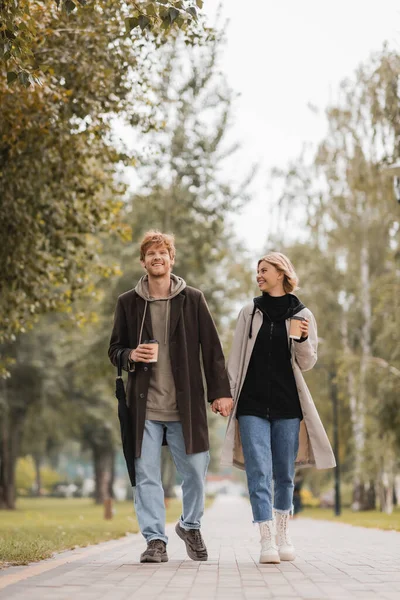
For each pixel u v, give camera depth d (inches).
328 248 1900.8
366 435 1558.8
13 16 411.5
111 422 2177.7
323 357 1852.9
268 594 251.4
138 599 238.4
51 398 2064.5
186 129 1467.8
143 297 342.0
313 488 2319.1
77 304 1365.7
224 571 314.8
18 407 2046.0
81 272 847.1
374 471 1641.2
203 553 351.9
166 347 339.0
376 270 1818.4
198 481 339.9
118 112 715.4
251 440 339.6
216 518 1339.8
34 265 759.7
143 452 334.3
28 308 824.3
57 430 2219.5
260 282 347.6
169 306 342.0
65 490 4500.5
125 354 334.6
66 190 760.3
